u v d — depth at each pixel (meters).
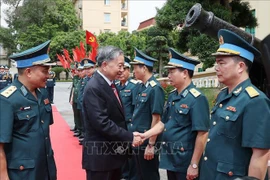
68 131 6.83
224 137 1.80
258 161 1.64
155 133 2.62
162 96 3.17
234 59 1.79
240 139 1.75
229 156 1.77
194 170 2.37
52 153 2.33
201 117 2.39
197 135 2.41
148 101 3.21
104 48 2.39
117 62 2.35
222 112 1.84
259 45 2.85
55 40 26.91
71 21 30.75
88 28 37.94
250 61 1.81
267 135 1.64
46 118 2.28
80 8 38.72
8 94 2.03
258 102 1.67
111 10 38.69
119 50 2.38
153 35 15.40
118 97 2.55
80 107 5.61
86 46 18.38
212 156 1.86
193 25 2.96
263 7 11.36
